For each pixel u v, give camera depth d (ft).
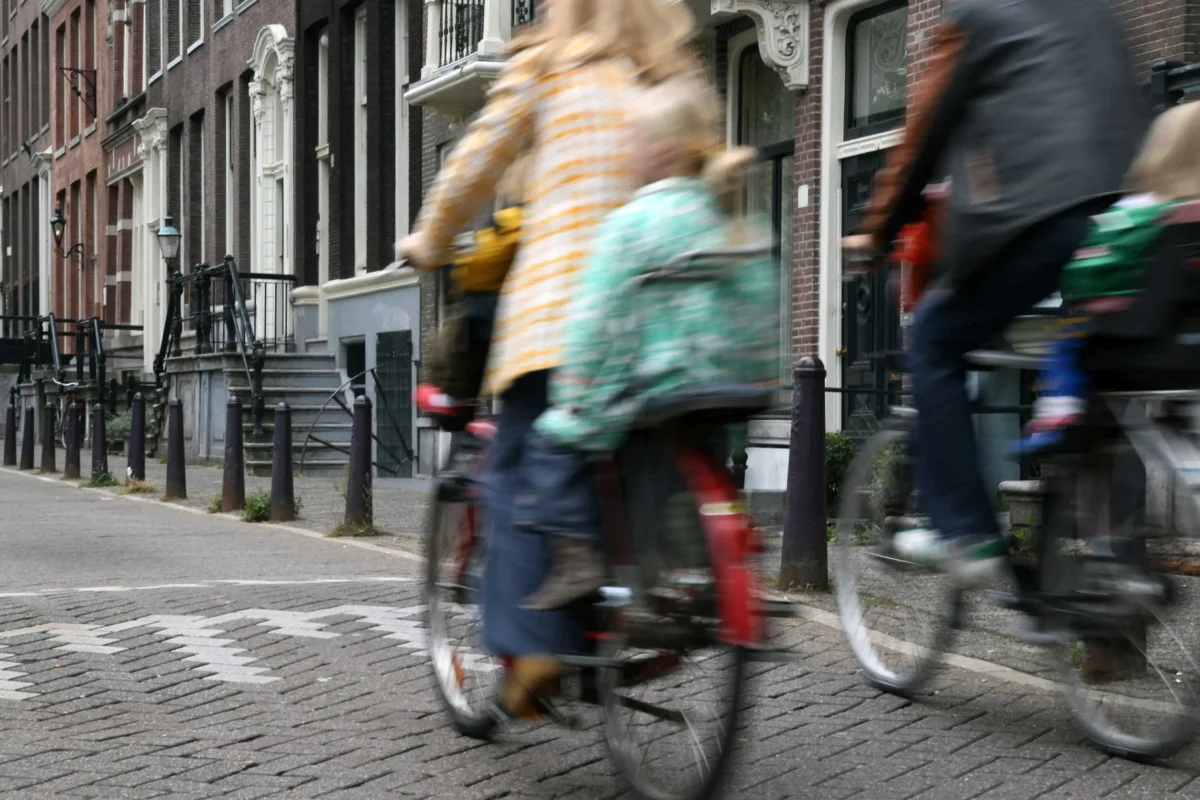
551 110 12.62
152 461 76.89
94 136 120.37
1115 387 13.55
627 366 11.80
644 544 11.98
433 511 15.56
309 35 76.54
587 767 14.02
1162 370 13.02
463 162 13.14
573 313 11.93
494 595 13.03
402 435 62.39
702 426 12.00
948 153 14.34
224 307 72.38
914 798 12.96
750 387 11.75
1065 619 13.92
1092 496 13.75
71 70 120.37
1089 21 13.82
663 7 12.92
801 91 41.45
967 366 14.57
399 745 14.85
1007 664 17.88
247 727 15.69
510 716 13.29
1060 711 15.85
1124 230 12.85
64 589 25.61
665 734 12.12
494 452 13.29
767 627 11.58
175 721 16.01
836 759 14.19
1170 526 13.21
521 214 13.58
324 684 17.67
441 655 15.43
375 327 67.31
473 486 14.49
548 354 12.15
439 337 14.35
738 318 12.05
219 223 90.17
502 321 12.75
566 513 12.31
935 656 16.06
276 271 81.82
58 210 122.42
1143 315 12.87
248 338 70.85
